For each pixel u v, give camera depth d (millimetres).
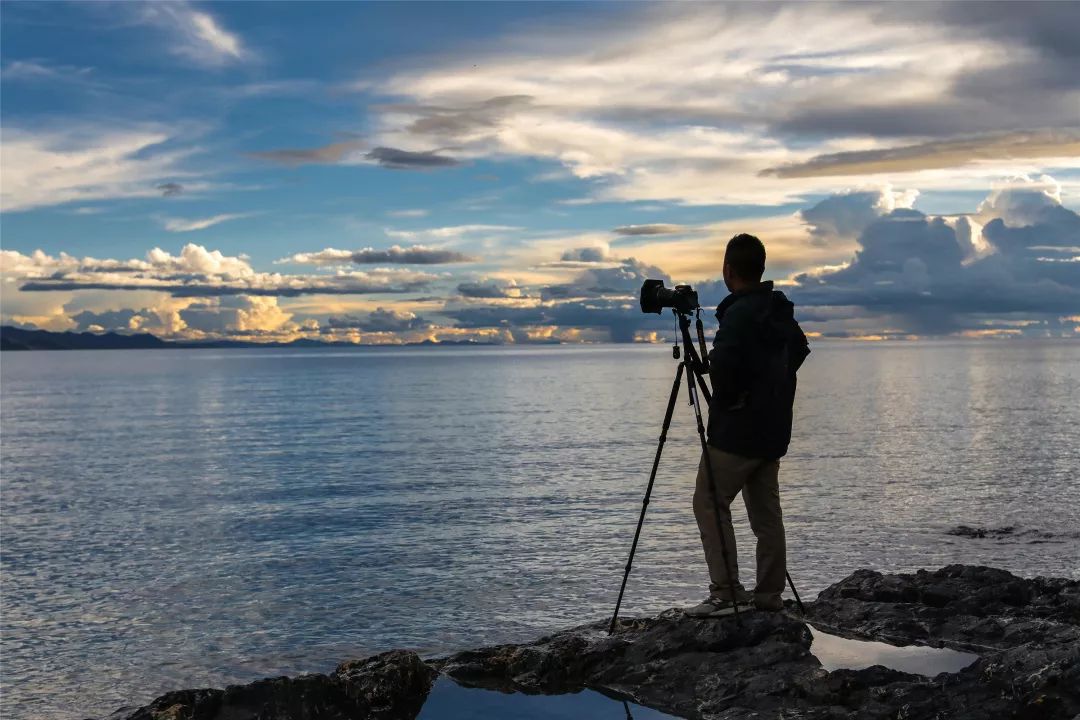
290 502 33656
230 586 21500
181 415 83688
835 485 34844
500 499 33188
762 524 6031
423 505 32156
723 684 5008
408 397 109438
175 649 17141
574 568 21844
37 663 16578
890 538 24500
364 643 16891
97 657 16875
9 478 42312
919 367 199875
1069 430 57375
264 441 57906
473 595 19719
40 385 161250
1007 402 85125
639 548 23984
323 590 20734
